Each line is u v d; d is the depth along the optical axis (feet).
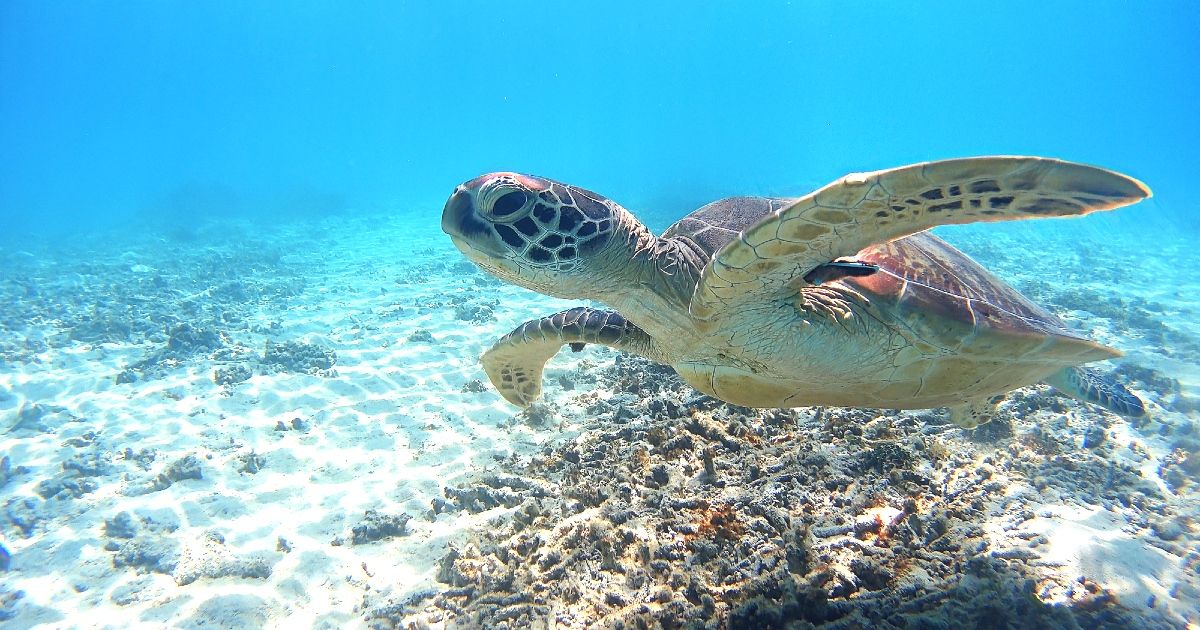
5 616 2.29
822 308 1.77
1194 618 1.65
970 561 1.79
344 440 3.34
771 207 2.08
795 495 2.08
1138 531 2.01
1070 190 1.26
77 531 2.70
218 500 2.85
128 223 18.48
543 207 1.78
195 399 4.03
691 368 2.07
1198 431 2.73
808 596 1.69
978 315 1.82
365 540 2.51
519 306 6.07
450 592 2.10
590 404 3.42
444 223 1.83
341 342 5.12
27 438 3.58
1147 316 5.26
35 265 10.87
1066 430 2.69
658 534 2.02
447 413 3.56
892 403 2.07
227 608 2.22
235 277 8.75
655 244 1.96
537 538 2.18
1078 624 1.63
